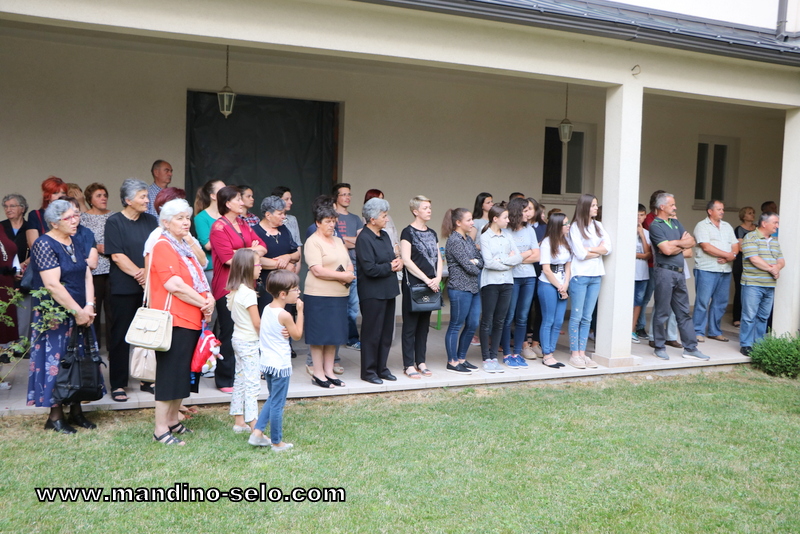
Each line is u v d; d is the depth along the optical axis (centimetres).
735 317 1016
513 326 801
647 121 1101
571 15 604
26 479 394
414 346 649
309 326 573
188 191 863
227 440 469
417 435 495
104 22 490
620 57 683
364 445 470
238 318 473
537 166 1045
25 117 766
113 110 804
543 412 562
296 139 917
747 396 634
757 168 1210
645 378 697
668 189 1134
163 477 405
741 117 1181
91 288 476
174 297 449
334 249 579
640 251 827
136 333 434
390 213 954
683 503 403
